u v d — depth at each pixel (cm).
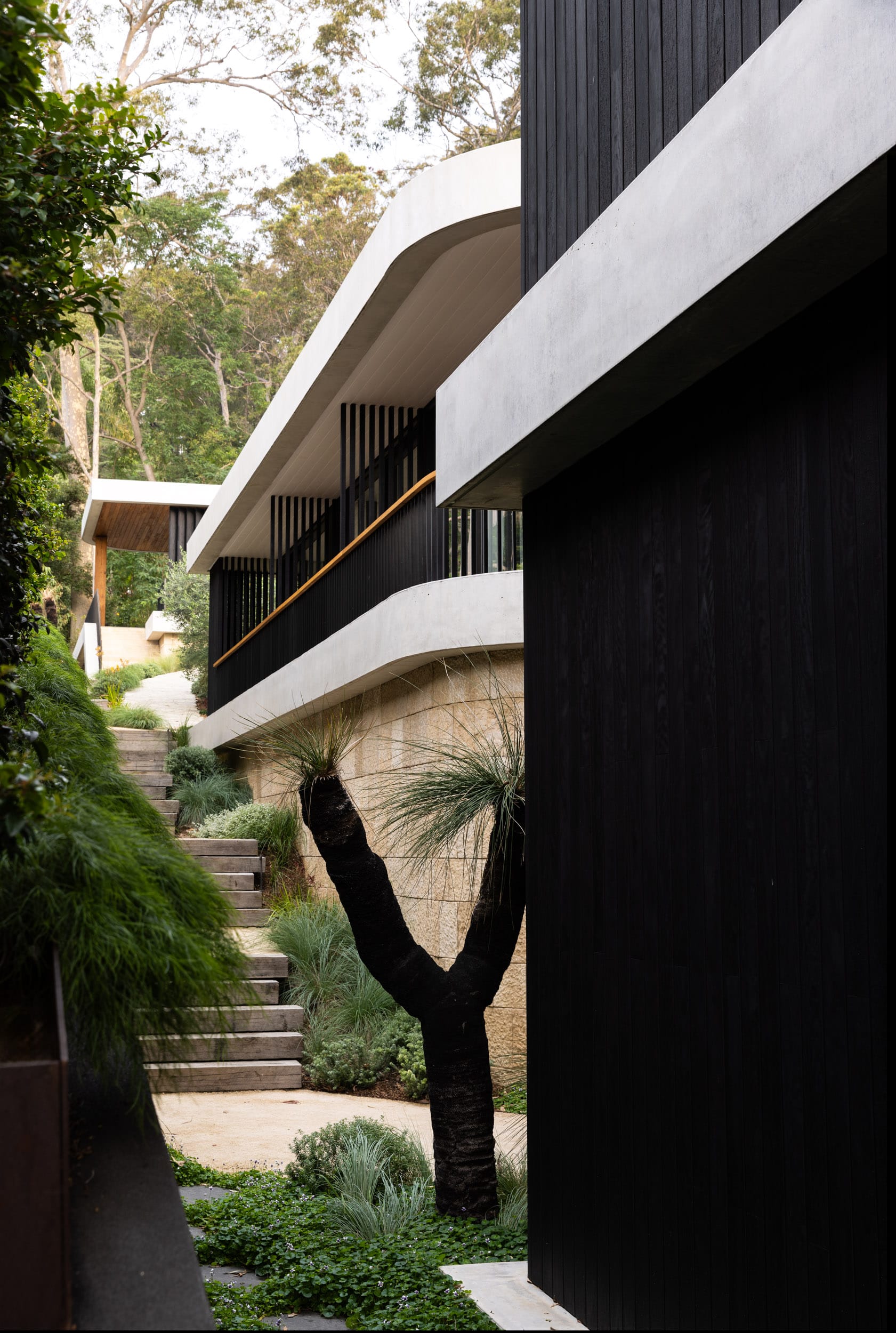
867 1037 242
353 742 1010
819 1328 251
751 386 301
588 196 394
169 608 1959
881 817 242
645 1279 330
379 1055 777
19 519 427
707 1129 303
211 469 3534
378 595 941
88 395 3325
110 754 394
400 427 1095
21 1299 167
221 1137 632
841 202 230
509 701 734
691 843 320
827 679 263
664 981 331
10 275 283
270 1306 381
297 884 1123
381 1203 485
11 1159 170
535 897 432
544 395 366
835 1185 249
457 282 833
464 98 2769
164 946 234
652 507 353
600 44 387
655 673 346
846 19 225
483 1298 392
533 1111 420
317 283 3188
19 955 231
